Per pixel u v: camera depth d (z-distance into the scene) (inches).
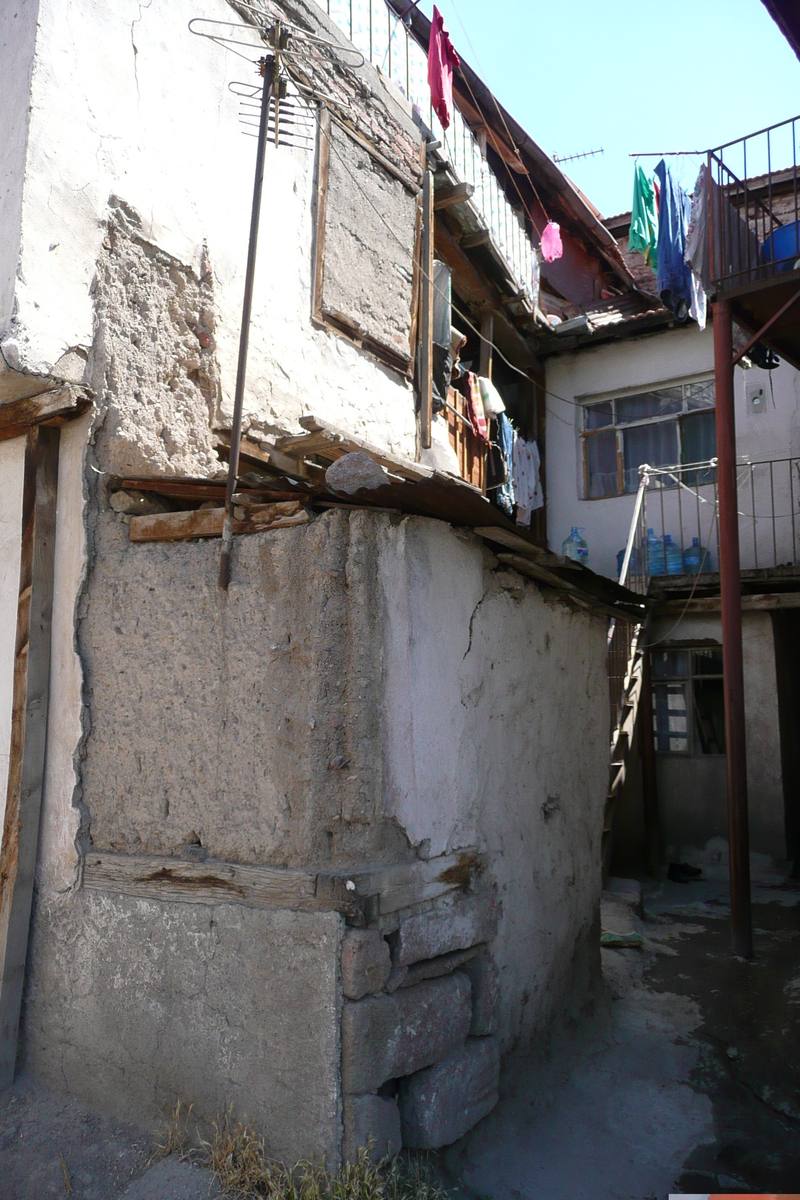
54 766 145.3
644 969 221.3
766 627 346.0
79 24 153.9
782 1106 151.1
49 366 142.6
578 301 458.9
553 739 182.9
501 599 160.7
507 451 352.2
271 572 127.3
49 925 141.3
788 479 375.9
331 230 218.7
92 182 153.7
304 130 210.1
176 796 132.3
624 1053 172.1
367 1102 109.4
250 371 184.7
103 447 149.6
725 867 343.3
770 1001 194.9
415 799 128.5
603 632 219.1
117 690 141.2
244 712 127.0
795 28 198.5
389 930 117.7
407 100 263.3
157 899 129.2
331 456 149.2
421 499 122.8
